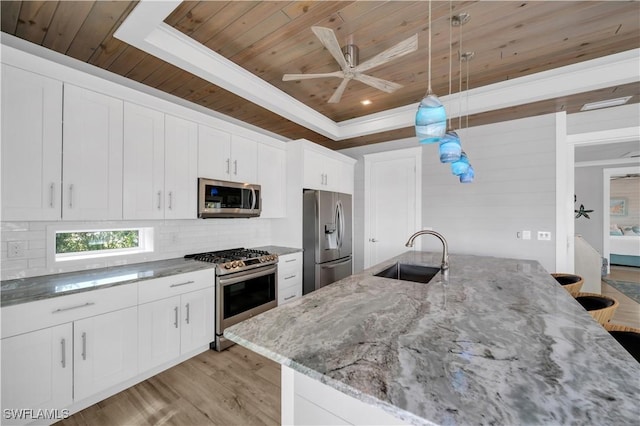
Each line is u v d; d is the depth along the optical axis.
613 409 0.63
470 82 2.70
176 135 2.52
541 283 1.78
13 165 1.67
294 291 3.46
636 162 5.63
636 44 2.11
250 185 3.16
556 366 0.81
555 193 3.09
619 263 6.75
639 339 1.42
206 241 3.12
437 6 1.72
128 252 2.51
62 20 1.66
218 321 2.57
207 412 1.83
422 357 0.86
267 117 3.21
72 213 1.91
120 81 2.33
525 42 2.08
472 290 1.61
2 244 1.85
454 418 0.61
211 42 2.07
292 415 1.02
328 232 3.74
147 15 1.58
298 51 2.20
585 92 2.51
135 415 1.79
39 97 1.76
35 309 1.58
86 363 1.78
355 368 0.81
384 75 2.56
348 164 4.46
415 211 3.96
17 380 1.52
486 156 3.45
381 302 1.39
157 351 2.15
